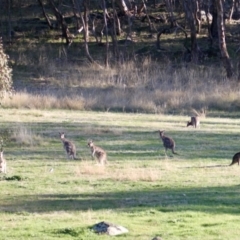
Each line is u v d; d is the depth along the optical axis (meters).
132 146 25.91
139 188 18.47
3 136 25.12
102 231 13.10
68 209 15.88
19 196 17.50
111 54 53.72
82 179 19.75
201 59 51.69
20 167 21.78
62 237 12.78
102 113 35.12
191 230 13.56
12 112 33.75
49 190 18.22
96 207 16.03
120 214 15.05
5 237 12.83
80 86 43.06
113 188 18.47
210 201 16.70
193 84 41.16
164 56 52.69
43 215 15.07
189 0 51.69
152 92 39.34
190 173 20.73
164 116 34.44
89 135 28.16
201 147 26.00
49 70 47.75
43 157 23.64
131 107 36.91
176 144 26.52
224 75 45.38
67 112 35.03
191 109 36.69
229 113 36.56
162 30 54.94
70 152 23.34
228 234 13.30
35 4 65.69
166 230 13.49
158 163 22.53
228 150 25.55
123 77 44.62
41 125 30.25
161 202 16.53
